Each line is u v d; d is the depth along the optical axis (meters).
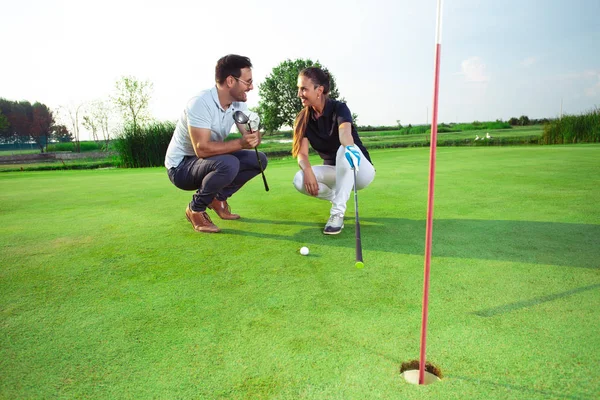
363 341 1.38
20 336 1.49
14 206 4.17
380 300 1.70
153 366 1.28
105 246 2.64
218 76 2.77
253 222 3.24
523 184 4.57
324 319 1.55
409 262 2.16
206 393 1.14
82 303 1.77
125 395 1.15
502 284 1.84
